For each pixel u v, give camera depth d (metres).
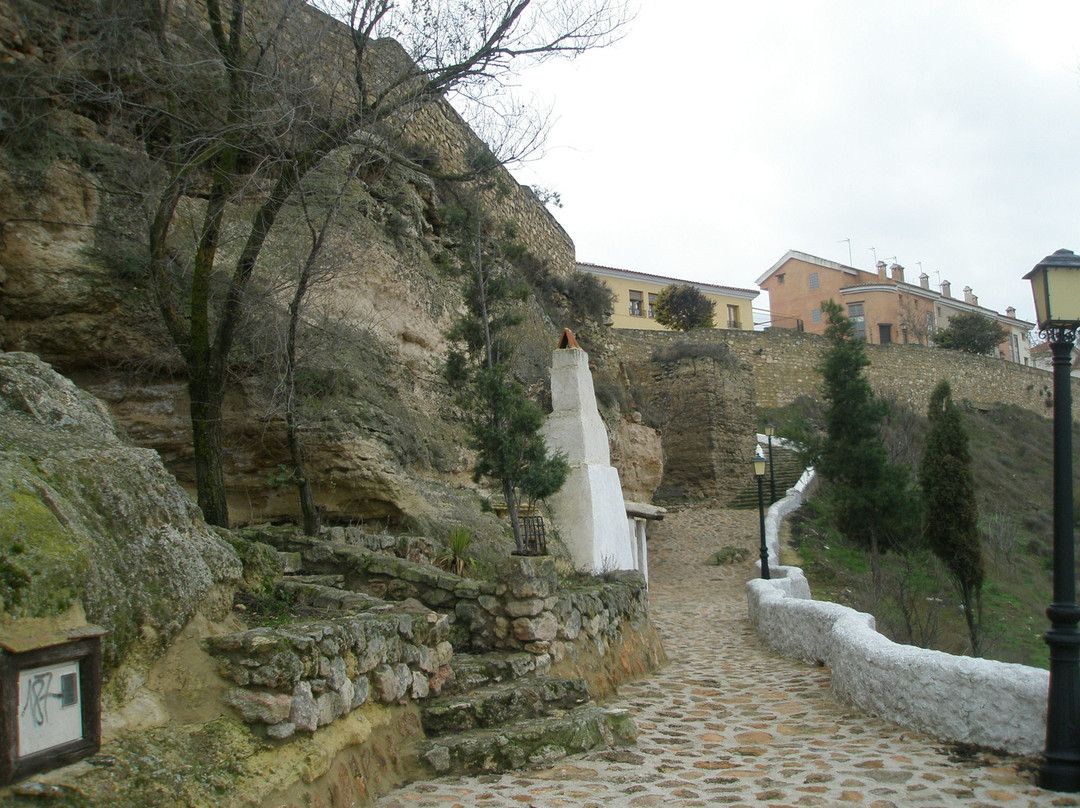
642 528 18.72
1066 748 5.16
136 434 8.38
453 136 17.48
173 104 8.71
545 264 22.39
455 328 10.05
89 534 3.77
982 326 54.75
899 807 4.79
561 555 11.13
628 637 9.80
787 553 23.59
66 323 8.06
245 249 7.89
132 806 3.21
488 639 7.15
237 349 8.73
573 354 12.45
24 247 7.84
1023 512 34.25
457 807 4.56
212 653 4.28
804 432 35.91
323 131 8.09
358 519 9.44
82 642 3.32
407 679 5.49
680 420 30.67
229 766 3.79
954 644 14.70
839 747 6.25
